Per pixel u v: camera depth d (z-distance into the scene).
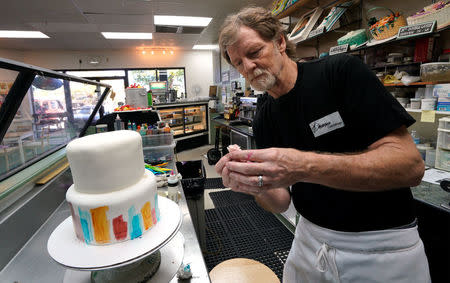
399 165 0.65
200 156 5.61
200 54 7.73
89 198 0.60
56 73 1.17
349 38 2.09
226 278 1.24
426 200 1.30
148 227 0.67
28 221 1.00
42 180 1.22
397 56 1.86
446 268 1.39
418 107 1.73
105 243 0.62
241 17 0.87
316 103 0.90
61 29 4.75
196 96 7.85
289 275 1.20
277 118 1.03
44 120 1.52
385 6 2.08
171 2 3.71
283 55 0.95
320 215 0.99
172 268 0.69
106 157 0.59
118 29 4.90
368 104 0.77
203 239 2.15
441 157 1.67
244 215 2.87
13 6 3.62
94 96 2.27
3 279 0.79
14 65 0.79
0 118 0.92
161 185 1.43
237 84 5.29
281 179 0.60
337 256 0.94
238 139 3.84
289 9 2.88
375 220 0.88
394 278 0.87
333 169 0.61
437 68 1.55
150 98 3.76
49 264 0.85
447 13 1.42
